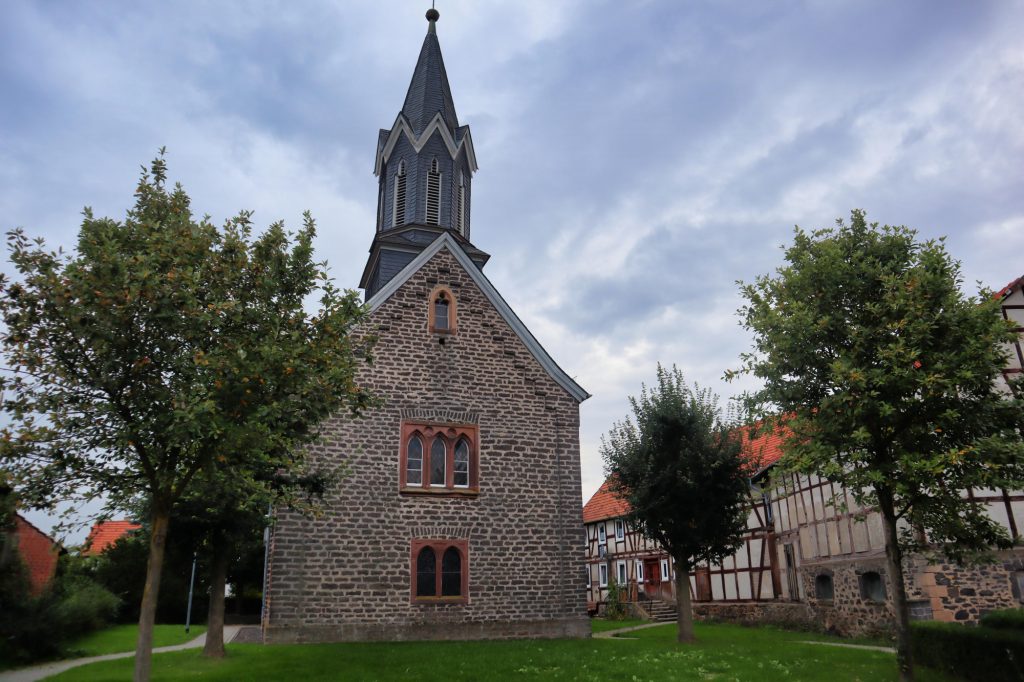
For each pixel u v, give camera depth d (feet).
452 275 77.97
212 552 58.54
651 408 75.10
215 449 39.40
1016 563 66.39
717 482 72.02
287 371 39.63
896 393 45.55
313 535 65.98
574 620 71.87
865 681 48.32
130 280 37.99
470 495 71.82
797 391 49.93
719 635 79.36
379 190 105.60
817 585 87.76
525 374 77.41
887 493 48.73
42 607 63.98
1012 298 71.26
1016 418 45.78
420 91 102.83
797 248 53.16
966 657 50.01
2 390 37.96
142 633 38.09
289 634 63.36
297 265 43.45
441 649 60.08
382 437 70.69
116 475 40.86
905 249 50.90
